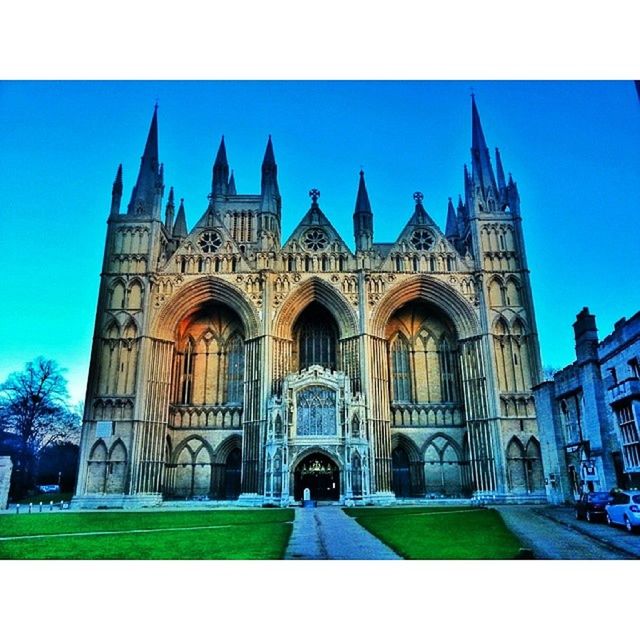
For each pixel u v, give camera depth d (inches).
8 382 2787.9
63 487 3139.8
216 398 2421.3
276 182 2564.0
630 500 928.9
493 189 2512.3
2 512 1689.2
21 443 2817.4
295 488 2054.6
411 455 2343.8
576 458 1533.0
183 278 2346.2
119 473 2092.8
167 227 2938.0
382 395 2207.2
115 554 757.9
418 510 1583.4
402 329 2534.5
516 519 1205.1
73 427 3019.2
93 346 2225.6
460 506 1806.1
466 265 2372.0
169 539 937.5
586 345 1439.5
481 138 2608.3
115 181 2466.8
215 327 2517.2
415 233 2452.0
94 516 1483.8
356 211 2448.3
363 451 2030.0
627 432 1259.8
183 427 2372.0
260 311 2278.5
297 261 2363.4
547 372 2593.5
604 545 796.0
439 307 2378.2
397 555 722.2
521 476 2074.3
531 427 2130.9
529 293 2295.8
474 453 2160.4
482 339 2241.6
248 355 2257.6
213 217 2497.5
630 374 1243.2
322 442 2037.4
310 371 2135.8
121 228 2399.1
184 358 2472.9
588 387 1417.3
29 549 817.5
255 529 1091.9
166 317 2308.1
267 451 2048.5
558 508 1482.5
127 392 2183.8
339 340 2305.6
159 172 2568.9
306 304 2359.7
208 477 2305.6
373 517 1350.9
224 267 2362.2
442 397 2427.4
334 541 891.4
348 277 2331.4
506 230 2410.2
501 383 2192.4
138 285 2321.6
